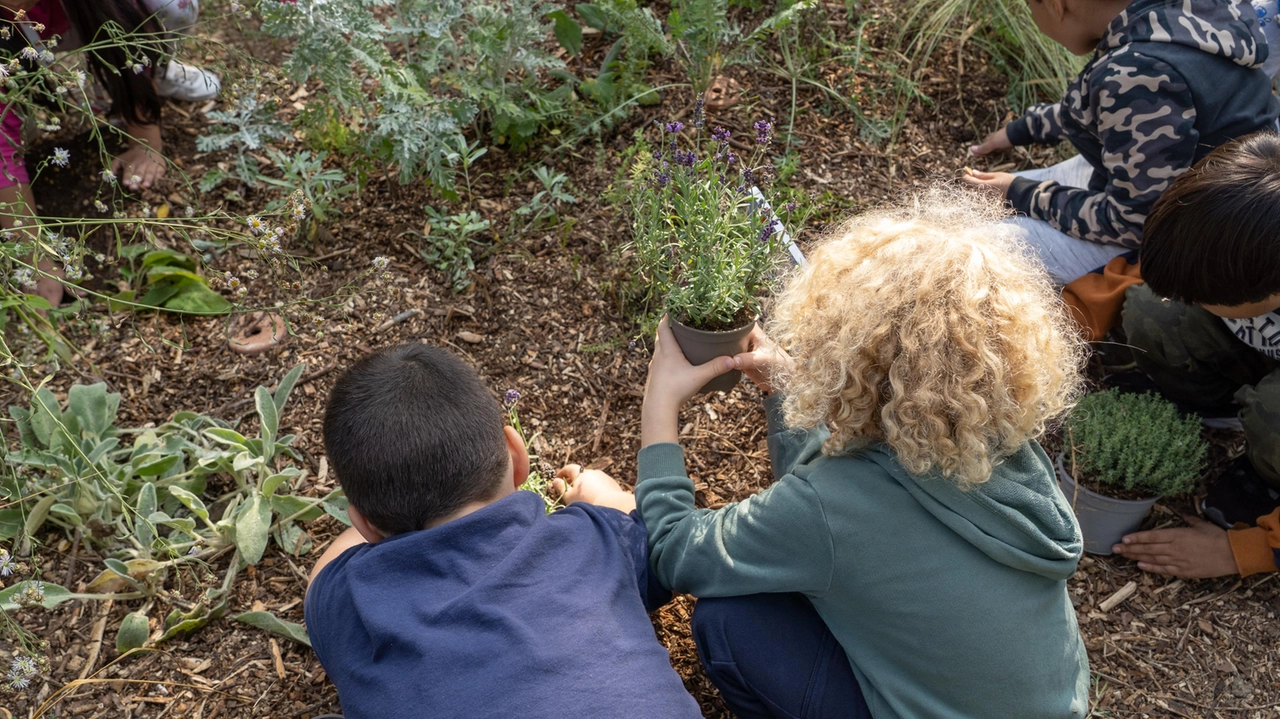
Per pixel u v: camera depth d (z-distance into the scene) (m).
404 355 1.48
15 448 2.17
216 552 2.07
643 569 1.60
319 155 2.62
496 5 2.86
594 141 2.90
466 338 2.49
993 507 1.35
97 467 2.05
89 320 2.39
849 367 1.35
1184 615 2.08
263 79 2.76
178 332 2.50
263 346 2.46
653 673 1.34
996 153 3.03
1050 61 3.18
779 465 1.91
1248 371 2.22
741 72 3.12
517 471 1.62
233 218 2.19
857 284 1.37
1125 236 2.30
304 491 2.19
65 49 2.64
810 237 2.68
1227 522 2.15
